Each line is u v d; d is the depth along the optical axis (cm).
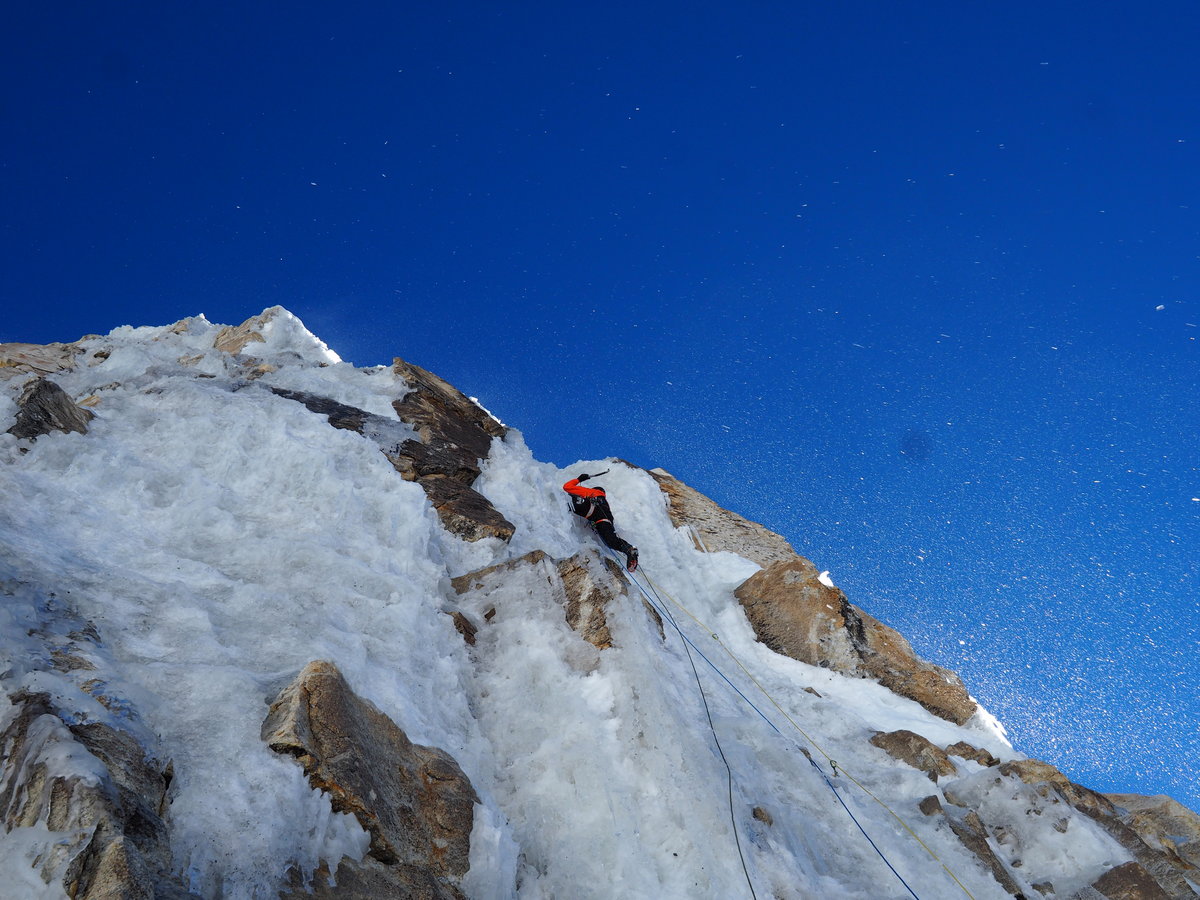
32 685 318
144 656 393
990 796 639
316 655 434
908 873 550
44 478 535
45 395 593
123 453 591
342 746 372
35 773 279
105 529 507
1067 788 647
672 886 429
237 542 539
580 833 436
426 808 393
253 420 686
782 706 760
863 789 652
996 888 561
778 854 491
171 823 301
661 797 472
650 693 526
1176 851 634
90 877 251
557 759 471
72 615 398
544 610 593
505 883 390
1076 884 581
